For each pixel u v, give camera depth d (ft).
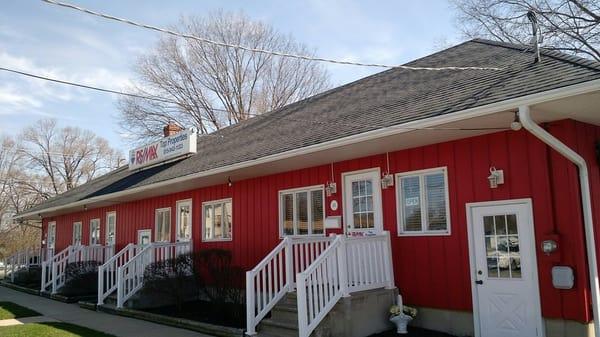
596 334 23.65
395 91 37.01
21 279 70.74
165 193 54.49
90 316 40.70
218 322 34.32
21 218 94.99
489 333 27.02
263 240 41.73
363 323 28.27
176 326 34.83
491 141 27.91
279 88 123.85
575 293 24.14
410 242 31.14
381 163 33.17
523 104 21.81
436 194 30.37
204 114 119.44
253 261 42.42
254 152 39.11
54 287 55.57
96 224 71.36
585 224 24.49
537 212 25.75
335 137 30.63
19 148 166.50
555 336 24.64
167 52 118.01
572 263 24.35
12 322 38.09
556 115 24.31
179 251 47.78
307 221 38.22
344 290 27.71
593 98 21.11
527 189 26.21
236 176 42.65
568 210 24.71
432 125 25.35
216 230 47.32
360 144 29.86
